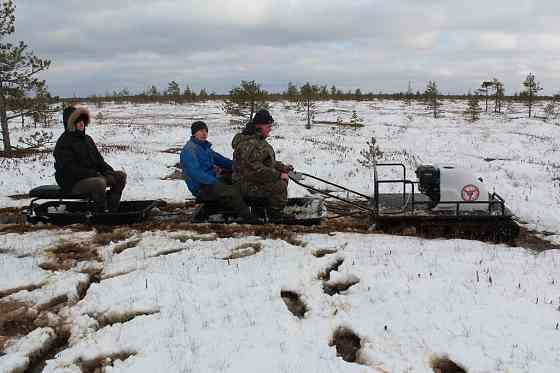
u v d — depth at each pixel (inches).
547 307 176.1
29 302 191.2
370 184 465.1
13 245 257.8
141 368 143.9
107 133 1088.2
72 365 147.4
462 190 270.1
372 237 265.6
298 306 190.7
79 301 193.2
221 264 225.1
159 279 207.5
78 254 245.0
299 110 1865.2
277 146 782.5
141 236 269.3
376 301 185.6
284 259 229.9
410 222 269.4
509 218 261.3
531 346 149.3
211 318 174.2
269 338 159.0
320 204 309.3
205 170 287.3
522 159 816.9
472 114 1694.1
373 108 2240.4
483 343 152.3
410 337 158.2
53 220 291.6
